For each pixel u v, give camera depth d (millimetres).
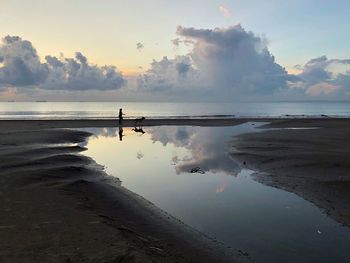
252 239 9289
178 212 11570
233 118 67312
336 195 12992
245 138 32312
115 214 10844
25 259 7000
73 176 15906
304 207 11961
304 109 147250
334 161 18875
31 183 13844
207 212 11570
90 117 69938
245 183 15562
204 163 20656
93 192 13281
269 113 101250
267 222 10578
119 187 14570
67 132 35969
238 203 12562
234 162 20812
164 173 17875
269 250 8617
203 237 9375
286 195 13453
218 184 15453
